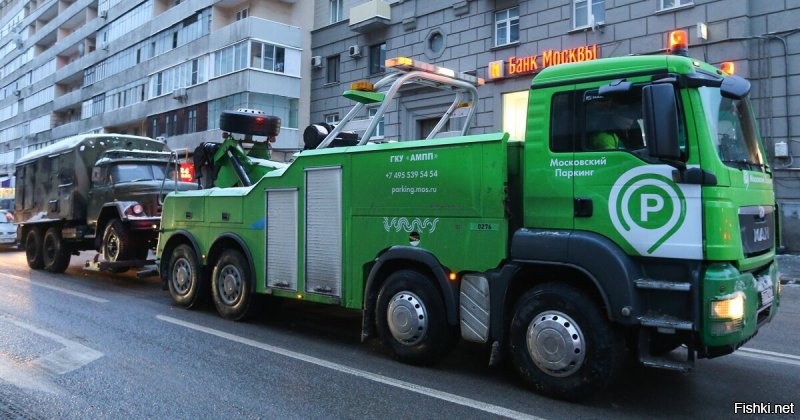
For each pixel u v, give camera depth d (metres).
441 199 5.17
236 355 5.92
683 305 4.07
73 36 48.19
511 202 4.84
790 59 14.07
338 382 5.06
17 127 60.72
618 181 4.30
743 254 4.21
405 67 6.50
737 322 3.99
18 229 14.77
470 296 4.99
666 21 15.63
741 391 4.93
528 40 18.48
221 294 7.67
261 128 9.08
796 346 6.53
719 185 4.03
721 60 14.80
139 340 6.50
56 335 6.69
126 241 10.61
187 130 32.56
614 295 4.18
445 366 5.54
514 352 4.74
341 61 26.50
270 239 6.84
